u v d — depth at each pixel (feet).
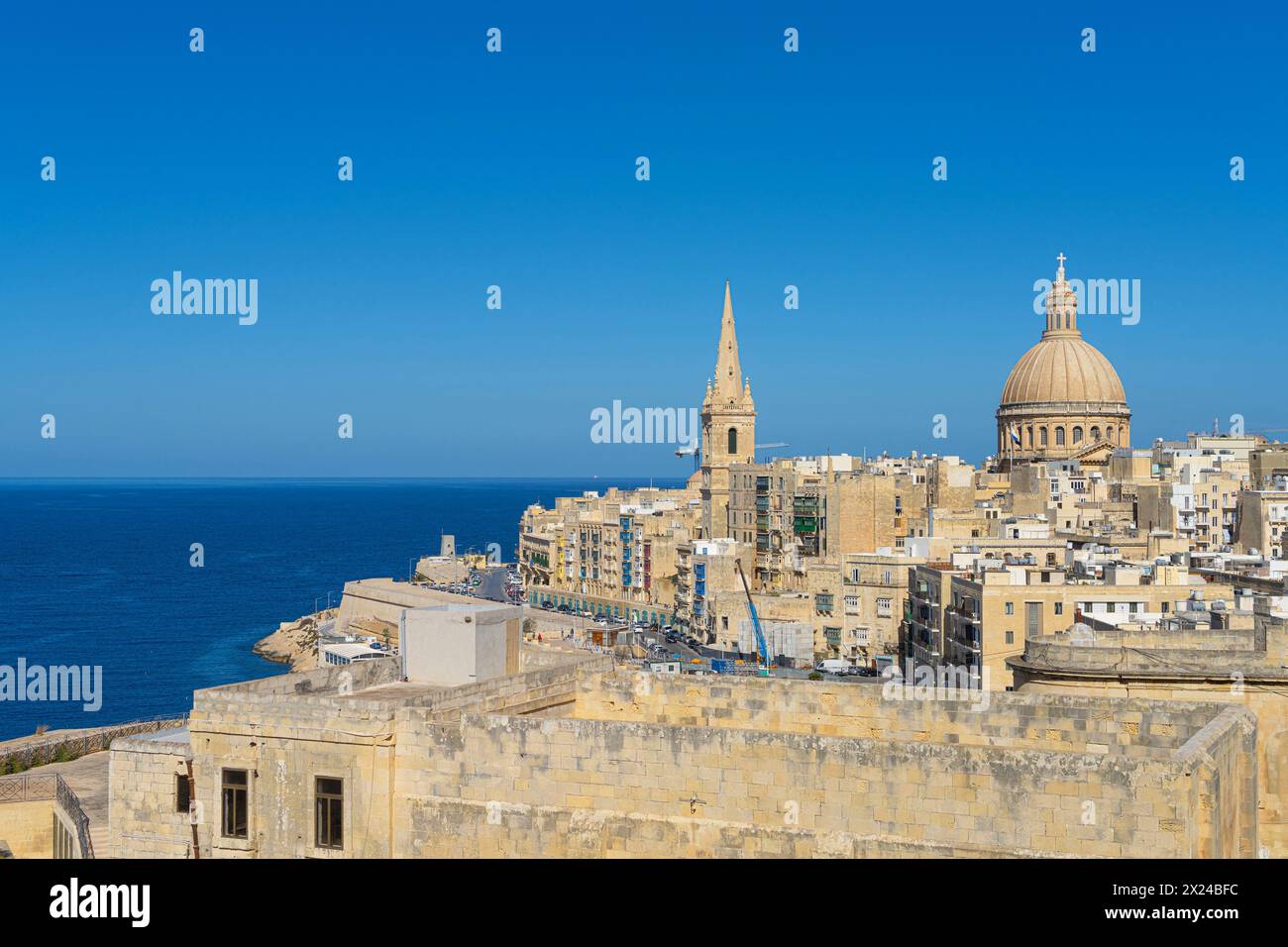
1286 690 134.51
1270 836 123.54
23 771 222.28
